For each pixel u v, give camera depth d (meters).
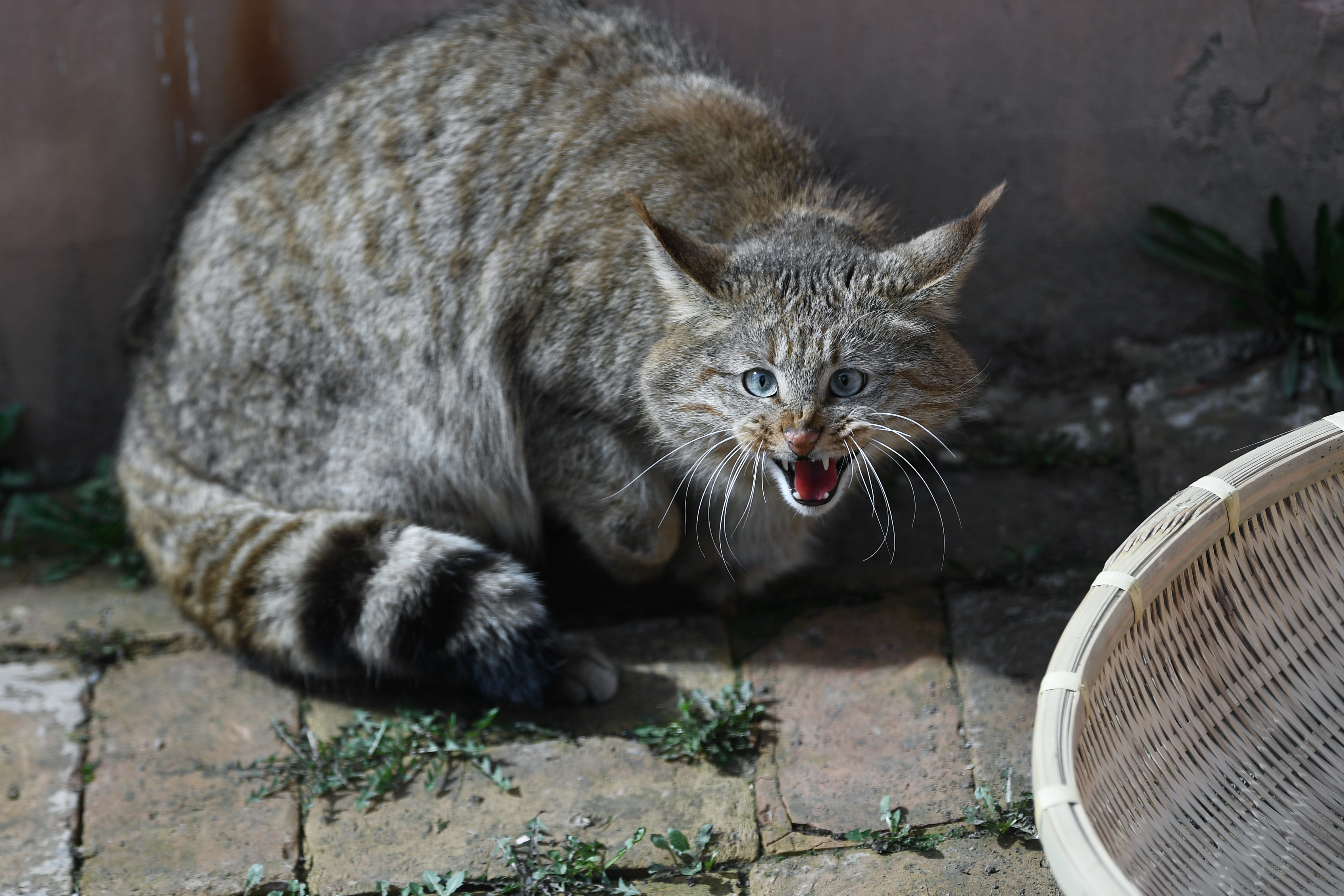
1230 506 2.60
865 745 2.74
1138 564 2.57
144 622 2.86
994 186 2.94
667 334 2.74
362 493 2.82
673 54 2.85
